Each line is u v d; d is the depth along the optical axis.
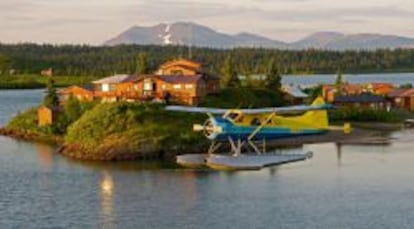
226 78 176.62
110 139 113.69
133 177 92.19
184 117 124.44
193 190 82.81
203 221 67.94
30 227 66.00
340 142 126.06
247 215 70.00
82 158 110.06
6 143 130.25
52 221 68.19
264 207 73.31
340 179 88.44
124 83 158.62
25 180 90.12
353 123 160.00
